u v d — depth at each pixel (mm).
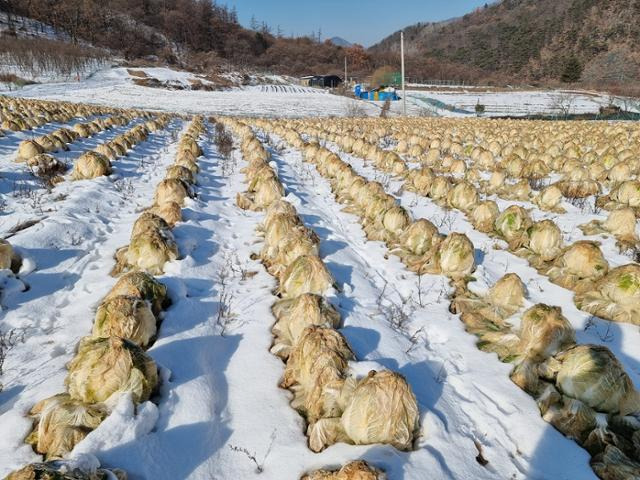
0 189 12508
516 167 19453
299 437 4969
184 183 12836
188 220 11305
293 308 6641
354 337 6652
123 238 10195
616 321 7559
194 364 5977
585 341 7102
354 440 4746
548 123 40688
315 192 16047
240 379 5879
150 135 26078
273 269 8953
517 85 109688
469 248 8844
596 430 5145
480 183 17438
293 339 6500
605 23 136750
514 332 6883
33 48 80812
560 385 5633
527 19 161500
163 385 5449
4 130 21031
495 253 10531
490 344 6891
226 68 107688
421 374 6176
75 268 8633
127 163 17766
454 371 6371
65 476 3719
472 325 7426
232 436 4996
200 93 73250
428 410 5254
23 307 7238
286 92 86812
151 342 6336
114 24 114250
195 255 9508
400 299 8320
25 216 10539
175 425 4988
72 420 4672
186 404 5250
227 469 4598
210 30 132750
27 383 5574
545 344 6160
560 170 20406
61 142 18297
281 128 31234
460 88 99000
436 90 95438
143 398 5078
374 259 10164
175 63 105250
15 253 8336
